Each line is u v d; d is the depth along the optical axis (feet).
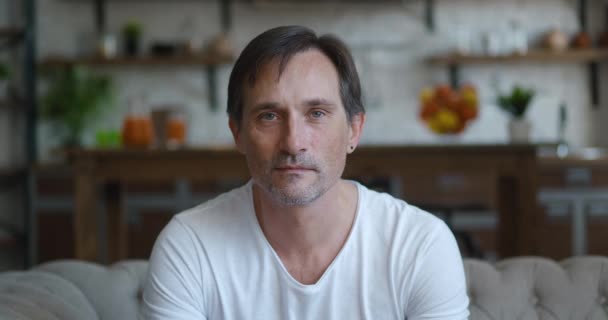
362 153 8.76
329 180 3.11
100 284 4.22
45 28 13.91
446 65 13.92
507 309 4.00
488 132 13.93
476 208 10.07
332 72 3.16
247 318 3.29
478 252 10.81
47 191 12.93
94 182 9.10
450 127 9.76
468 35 13.85
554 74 13.97
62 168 12.85
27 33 13.43
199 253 3.34
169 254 3.36
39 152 14.01
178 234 3.40
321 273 3.30
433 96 9.92
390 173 8.81
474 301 4.06
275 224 3.26
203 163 9.02
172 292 3.32
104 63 13.17
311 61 3.11
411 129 14.01
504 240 9.44
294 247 3.29
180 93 14.08
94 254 9.07
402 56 13.96
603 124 13.99
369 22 13.93
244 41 13.92
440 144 8.68
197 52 13.42
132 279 4.33
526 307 4.00
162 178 9.06
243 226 3.34
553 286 4.05
